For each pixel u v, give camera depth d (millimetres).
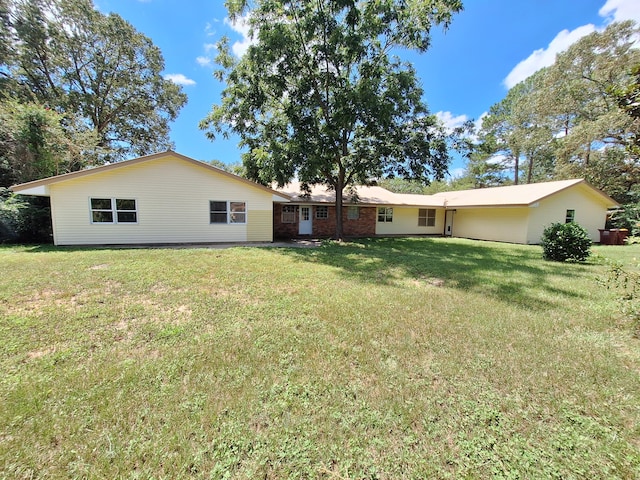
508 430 1934
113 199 10164
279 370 2570
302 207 16344
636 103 3002
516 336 3336
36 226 10828
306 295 4758
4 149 11500
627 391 2359
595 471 1636
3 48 15711
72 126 14617
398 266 7445
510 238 14523
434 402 2195
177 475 1570
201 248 9961
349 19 10633
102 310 3871
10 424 1873
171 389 2266
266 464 1649
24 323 3426
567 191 14375
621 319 3848
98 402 2098
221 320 3660
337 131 12039
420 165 12734
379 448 1776
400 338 3242
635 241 3564
